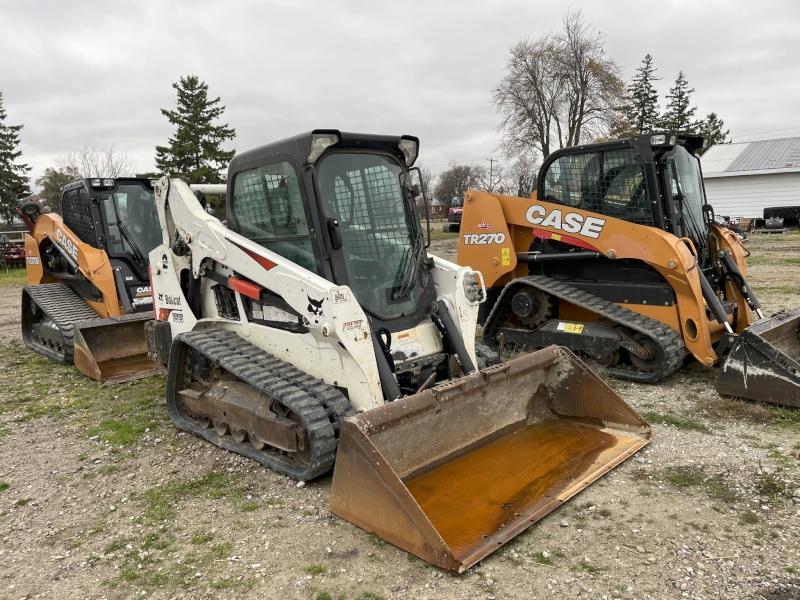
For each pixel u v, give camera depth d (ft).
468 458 12.90
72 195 25.27
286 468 13.07
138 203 25.12
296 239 13.41
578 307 21.38
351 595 9.02
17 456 15.11
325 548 10.27
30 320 28.04
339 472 10.92
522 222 21.90
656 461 13.08
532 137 100.27
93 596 9.32
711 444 13.92
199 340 15.10
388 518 10.14
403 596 8.96
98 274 22.77
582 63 95.25
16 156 125.29
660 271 18.66
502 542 9.91
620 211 20.16
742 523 10.57
